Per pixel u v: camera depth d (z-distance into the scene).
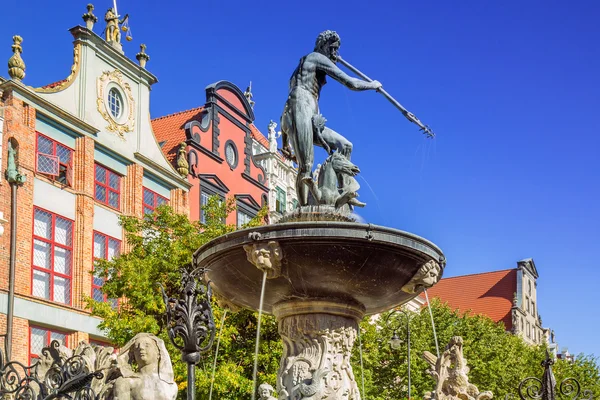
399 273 9.15
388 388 33.09
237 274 9.32
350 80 9.98
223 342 19.31
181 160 33.38
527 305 74.06
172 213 23.19
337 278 9.04
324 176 9.85
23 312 24.45
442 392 11.31
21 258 24.78
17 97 25.42
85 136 28.14
